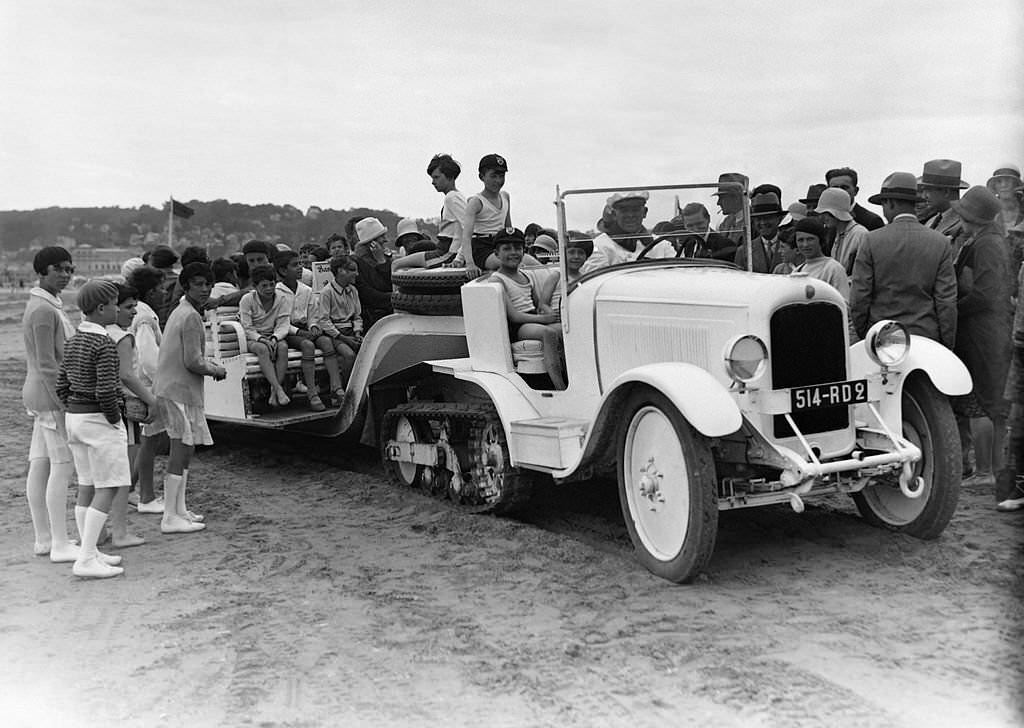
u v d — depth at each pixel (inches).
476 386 292.2
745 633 183.3
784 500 210.4
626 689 162.2
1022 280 253.1
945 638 177.8
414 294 302.5
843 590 204.1
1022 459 255.0
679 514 212.4
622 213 260.7
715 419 199.0
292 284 347.9
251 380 333.1
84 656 186.1
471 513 275.0
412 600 208.4
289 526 272.7
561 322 259.8
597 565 226.4
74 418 234.7
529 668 172.2
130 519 287.1
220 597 215.9
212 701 164.4
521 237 274.8
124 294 254.4
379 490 309.0
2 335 923.4
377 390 324.2
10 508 304.0
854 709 152.0
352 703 161.6
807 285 215.2
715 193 267.3
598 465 240.1
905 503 239.3
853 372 235.8
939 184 300.2
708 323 219.1
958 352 281.6
